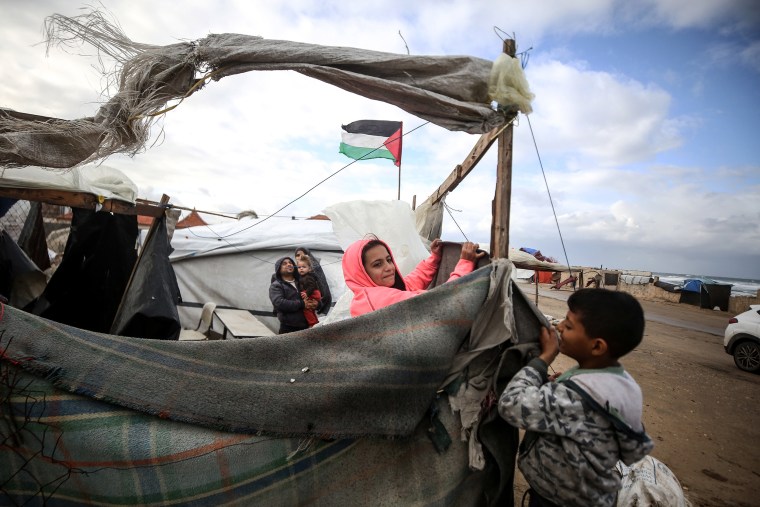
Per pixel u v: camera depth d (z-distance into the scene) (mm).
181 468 1455
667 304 23359
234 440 1491
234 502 1492
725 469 3900
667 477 2283
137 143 2166
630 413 1434
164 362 1537
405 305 1692
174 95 2141
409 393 1593
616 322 1478
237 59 2100
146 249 4492
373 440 1618
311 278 5191
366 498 1595
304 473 1547
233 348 1598
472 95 2100
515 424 1515
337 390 1536
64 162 2131
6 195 3727
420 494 1636
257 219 8492
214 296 7406
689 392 6406
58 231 10469
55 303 4258
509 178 1997
